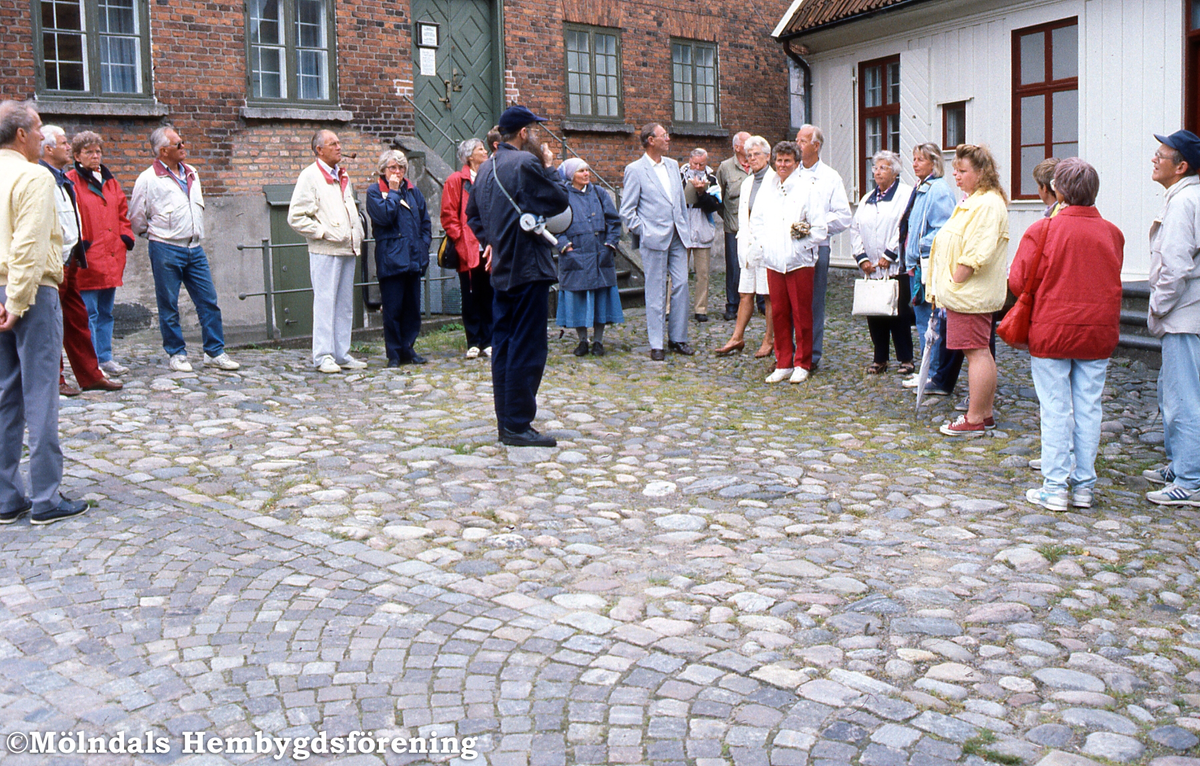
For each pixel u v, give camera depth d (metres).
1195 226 5.52
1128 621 4.18
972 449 6.85
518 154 6.46
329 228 9.24
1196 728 3.29
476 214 6.84
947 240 6.88
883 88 16.19
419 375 9.27
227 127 11.91
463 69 14.37
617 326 12.31
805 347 9.02
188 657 3.76
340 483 6.01
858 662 3.73
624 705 3.40
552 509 5.58
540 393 8.54
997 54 13.80
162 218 8.95
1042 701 3.46
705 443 7.02
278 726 3.29
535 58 14.98
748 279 10.18
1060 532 5.27
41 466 5.21
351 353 10.60
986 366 7.06
